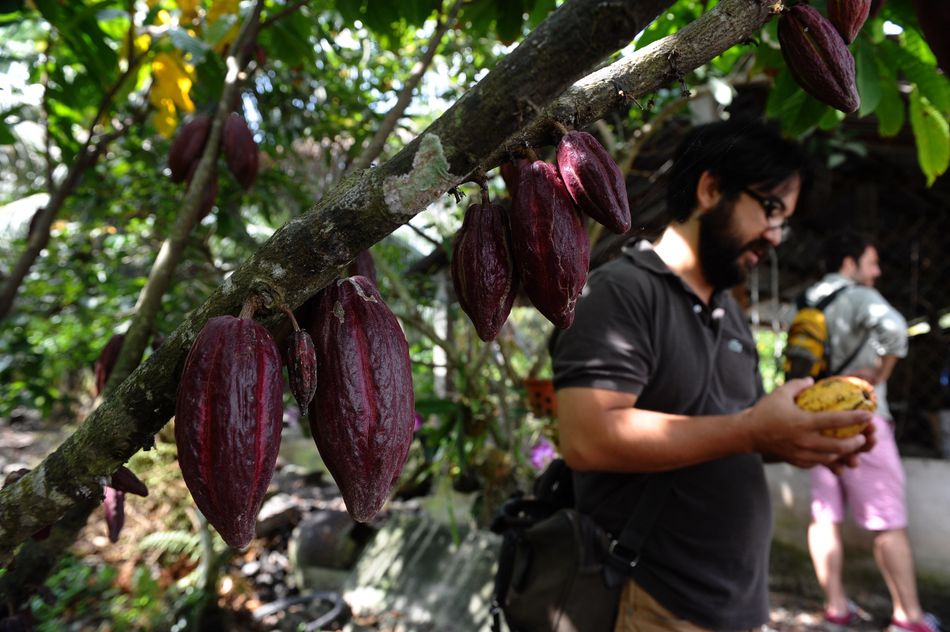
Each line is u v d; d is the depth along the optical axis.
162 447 3.74
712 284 1.73
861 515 3.41
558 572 1.56
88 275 3.50
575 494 1.73
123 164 3.34
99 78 2.22
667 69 0.58
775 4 0.56
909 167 4.61
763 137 1.60
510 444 3.12
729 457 1.63
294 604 3.60
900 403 5.09
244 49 1.69
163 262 1.39
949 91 1.46
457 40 3.40
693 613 1.52
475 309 0.65
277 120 3.18
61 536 1.02
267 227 3.77
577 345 1.54
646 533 1.53
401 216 0.55
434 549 3.56
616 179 0.61
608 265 1.67
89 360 3.85
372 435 0.57
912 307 4.97
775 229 1.64
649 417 1.47
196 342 0.53
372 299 0.60
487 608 3.15
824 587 3.57
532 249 0.60
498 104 0.52
